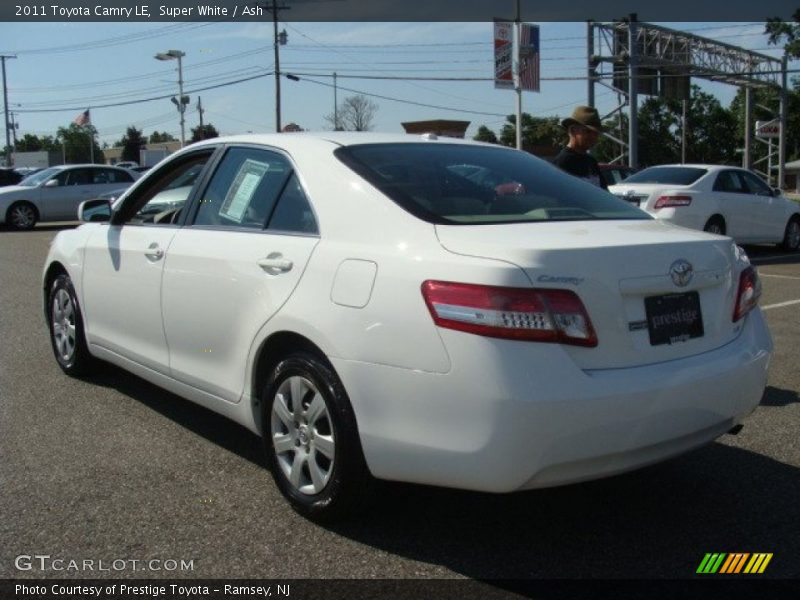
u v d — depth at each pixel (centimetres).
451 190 361
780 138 4234
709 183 1283
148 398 529
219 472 407
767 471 415
